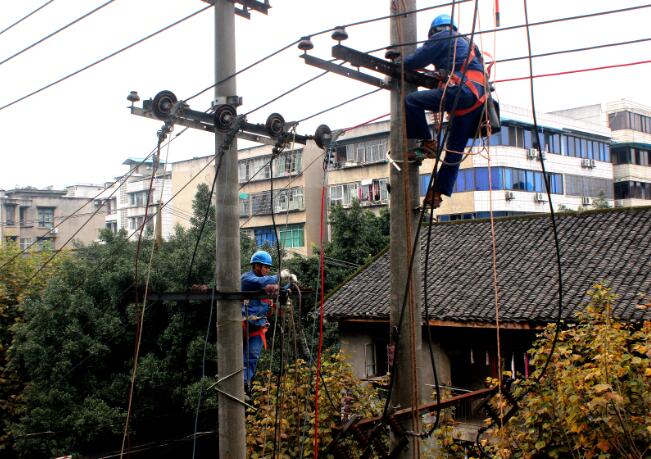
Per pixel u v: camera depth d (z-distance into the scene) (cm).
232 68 641
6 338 1579
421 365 549
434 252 1684
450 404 561
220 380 611
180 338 1459
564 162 3241
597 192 3425
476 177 2923
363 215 2323
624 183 3712
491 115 543
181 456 1534
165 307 1527
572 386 707
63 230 4822
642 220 1519
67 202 4866
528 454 741
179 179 3931
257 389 866
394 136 558
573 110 3950
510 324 1298
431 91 534
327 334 1739
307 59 518
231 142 617
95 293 1512
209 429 1523
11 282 1684
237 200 628
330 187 3366
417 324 552
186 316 1469
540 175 3086
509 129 2970
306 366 941
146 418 1459
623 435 683
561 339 814
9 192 4706
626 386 703
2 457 1483
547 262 1477
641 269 1336
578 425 695
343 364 957
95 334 1430
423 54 539
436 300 1447
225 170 622
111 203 4644
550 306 1294
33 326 1418
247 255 1669
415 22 574
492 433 758
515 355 1383
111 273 1467
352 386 920
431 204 468
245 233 1811
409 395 541
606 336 729
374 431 490
